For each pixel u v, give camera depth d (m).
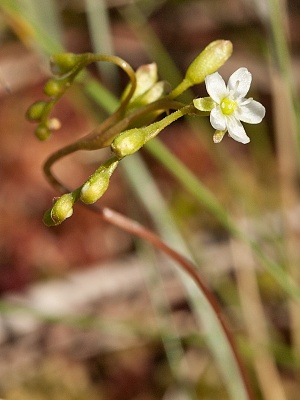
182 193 0.19
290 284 0.12
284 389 0.15
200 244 0.17
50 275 0.17
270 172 0.19
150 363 0.16
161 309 0.15
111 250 0.18
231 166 0.18
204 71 0.08
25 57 0.21
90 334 0.16
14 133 0.20
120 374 0.15
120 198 0.19
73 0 0.22
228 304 0.16
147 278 0.15
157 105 0.08
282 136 0.16
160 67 0.17
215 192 0.18
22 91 0.20
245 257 0.16
